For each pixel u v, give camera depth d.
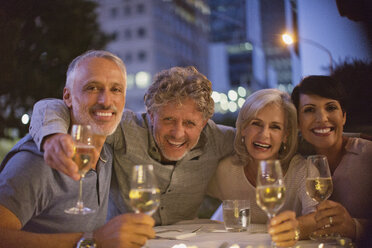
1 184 1.61
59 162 1.50
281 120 2.22
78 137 1.53
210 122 2.47
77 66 1.88
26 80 5.69
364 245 1.68
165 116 2.14
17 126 5.88
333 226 1.71
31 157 1.67
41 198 1.70
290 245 1.47
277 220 1.47
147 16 51.47
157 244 1.55
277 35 6.41
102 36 6.63
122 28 52.31
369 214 2.19
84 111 1.85
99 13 6.77
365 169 2.22
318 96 2.24
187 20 58.16
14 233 1.48
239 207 1.88
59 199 1.76
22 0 5.53
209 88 2.21
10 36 5.48
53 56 5.85
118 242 1.36
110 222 1.42
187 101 2.12
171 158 2.21
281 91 2.31
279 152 2.33
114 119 1.89
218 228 2.00
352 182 2.24
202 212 4.85
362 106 2.93
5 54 5.52
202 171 2.37
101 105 1.84
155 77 2.21
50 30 5.93
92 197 1.88
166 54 53.34
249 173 2.40
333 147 2.32
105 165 2.00
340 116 2.26
